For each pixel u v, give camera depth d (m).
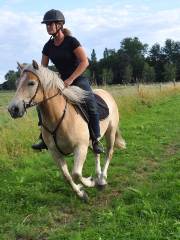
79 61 6.33
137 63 87.81
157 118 15.97
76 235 5.00
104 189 7.05
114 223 5.37
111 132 7.66
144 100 20.84
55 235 5.21
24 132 10.72
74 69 6.42
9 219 5.87
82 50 6.29
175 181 7.21
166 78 83.94
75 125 6.04
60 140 6.02
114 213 5.78
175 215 5.54
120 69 82.38
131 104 18.58
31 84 5.61
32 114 13.49
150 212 5.61
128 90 22.73
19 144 10.00
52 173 8.04
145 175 8.09
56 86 5.89
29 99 5.61
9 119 12.48
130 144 10.86
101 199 6.65
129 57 90.00
